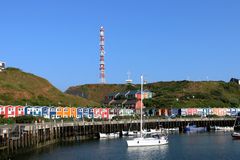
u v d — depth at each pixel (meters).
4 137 64.25
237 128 152.00
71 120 125.88
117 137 119.06
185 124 158.00
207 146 95.81
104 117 157.38
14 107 121.75
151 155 80.44
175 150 88.06
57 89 186.50
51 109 135.25
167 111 184.50
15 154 69.69
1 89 154.00
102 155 79.31
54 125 99.00
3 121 100.38
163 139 98.75
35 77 187.38
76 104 173.12
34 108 128.50
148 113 184.75
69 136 110.12
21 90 161.25
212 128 159.75
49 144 93.88
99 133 119.12
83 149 87.75
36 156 73.06
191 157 77.75
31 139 79.19
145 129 137.50
